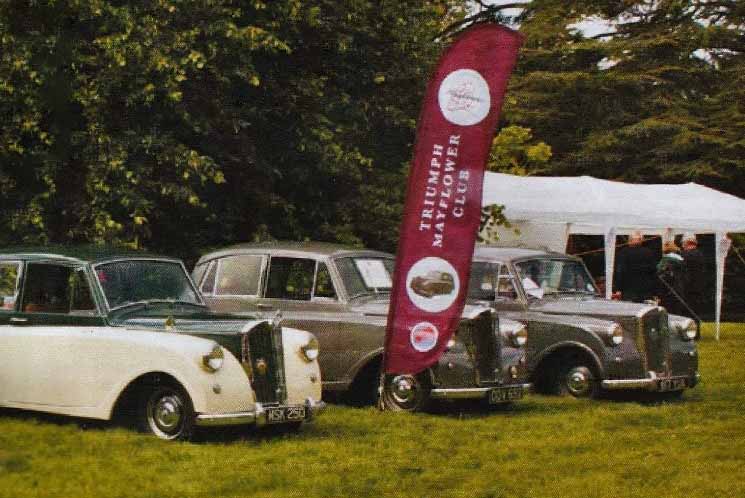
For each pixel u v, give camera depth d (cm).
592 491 815
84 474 806
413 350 1080
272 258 1259
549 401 1301
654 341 1312
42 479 788
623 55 3612
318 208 1819
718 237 2119
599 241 3180
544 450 984
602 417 1179
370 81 1862
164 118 1598
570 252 2444
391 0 1834
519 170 2803
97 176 1491
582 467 909
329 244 1304
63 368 973
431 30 1928
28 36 1482
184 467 848
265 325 970
